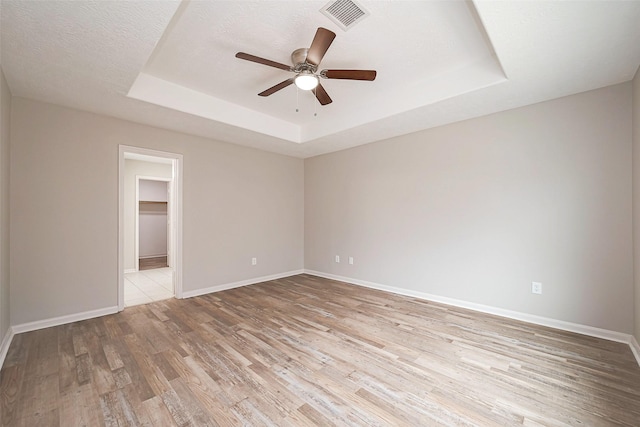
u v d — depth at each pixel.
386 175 4.38
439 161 3.78
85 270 3.21
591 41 1.95
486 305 3.38
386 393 1.86
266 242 5.11
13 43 1.96
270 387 1.92
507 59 2.18
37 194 2.93
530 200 3.07
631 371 2.10
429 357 2.32
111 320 3.15
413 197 4.06
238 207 4.69
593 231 2.73
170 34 2.24
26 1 1.56
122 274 3.46
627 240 2.57
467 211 3.53
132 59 2.19
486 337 2.70
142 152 3.63
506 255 3.23
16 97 2.81
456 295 3.64
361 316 3.26
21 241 2.83
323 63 2.69
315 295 4.14
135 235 6.11
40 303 2.94
